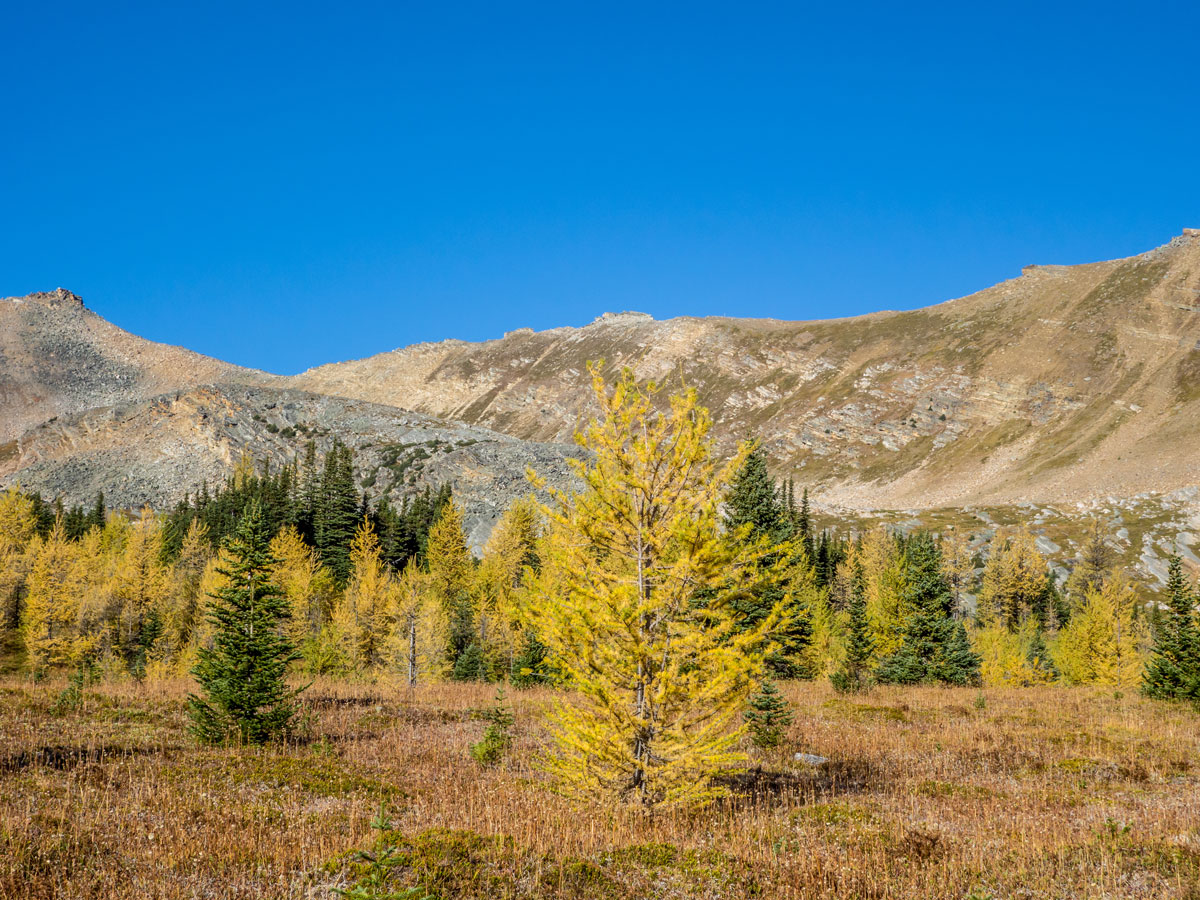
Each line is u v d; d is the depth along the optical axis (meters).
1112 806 13.02
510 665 40.44
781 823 11.73
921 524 130.12
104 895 7.53
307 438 141.38
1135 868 9.33
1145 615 68.12
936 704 28.38
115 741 16.86
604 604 11.31
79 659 47.22
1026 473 171.38
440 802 12.55
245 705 17.92
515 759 17.00
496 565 56.19
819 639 40.72
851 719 24.48
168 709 22.59
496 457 130.12
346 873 8.40
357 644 44.94
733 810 12.38
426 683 40.28
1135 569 105.06
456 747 18.61
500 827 10.84
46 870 8.04
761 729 19.19
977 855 9.90
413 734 20.47
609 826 10.95
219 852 9.16
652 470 12.05
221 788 12.98
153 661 42.59
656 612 11.73
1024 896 8.55
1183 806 12.95
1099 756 18.06
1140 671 44.84
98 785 12.53
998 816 12.45
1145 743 19.84
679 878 8.95
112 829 9.85
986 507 141.00
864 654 40.38
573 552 11.91
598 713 11.41
